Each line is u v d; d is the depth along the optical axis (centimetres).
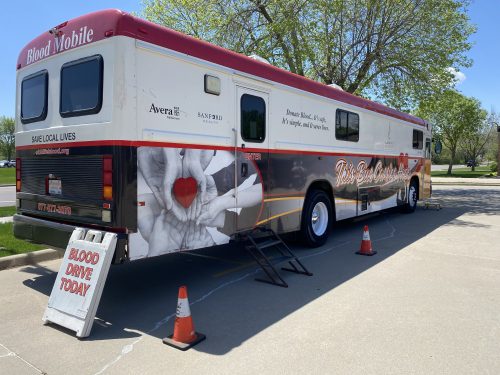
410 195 1219
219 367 328
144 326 409
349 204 845
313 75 1627
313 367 328
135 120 419
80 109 450
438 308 454
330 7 1396
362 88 1617
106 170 418
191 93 477
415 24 1482
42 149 510
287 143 643
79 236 430
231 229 540
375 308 455
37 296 491
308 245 745
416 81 1578
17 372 320
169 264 649
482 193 2059
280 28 1377
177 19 1559
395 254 708
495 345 366
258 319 427
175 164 458
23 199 551
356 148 859
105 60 422
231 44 1462
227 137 528
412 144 1191
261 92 586
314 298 489
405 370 323
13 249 653
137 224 421
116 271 609
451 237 860
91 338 381
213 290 521
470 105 3875
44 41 510
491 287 527
